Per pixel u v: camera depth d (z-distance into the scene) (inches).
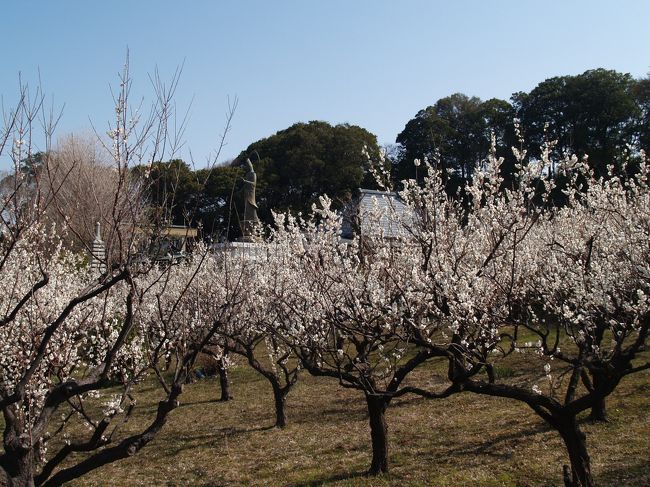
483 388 239.5
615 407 361.4
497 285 260.7
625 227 350.0
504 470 281.0
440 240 283.3
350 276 292.7
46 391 217.2
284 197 1374.3
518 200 271.4
